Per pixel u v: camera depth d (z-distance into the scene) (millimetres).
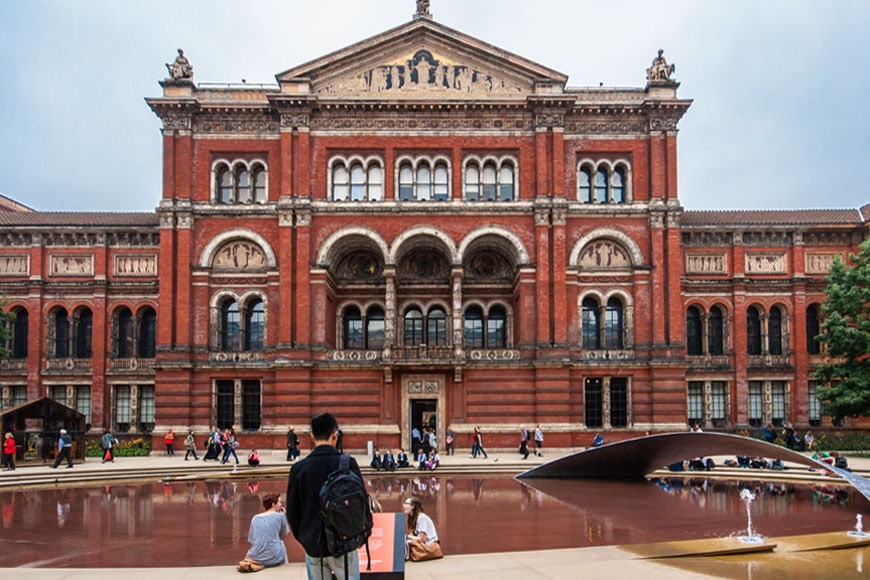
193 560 16297
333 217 47469
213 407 46500
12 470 35688
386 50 48781
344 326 51375
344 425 45969
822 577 13531
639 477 33375
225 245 48094
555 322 46531
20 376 52281
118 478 35000
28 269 53000
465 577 13141
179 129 47969
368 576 10758
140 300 52969
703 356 52625
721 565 14438
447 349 46312
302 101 47312
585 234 48062
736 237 53562
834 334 45844
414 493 28688
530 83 48625
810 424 53344
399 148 48500
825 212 55938
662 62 49062
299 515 8055
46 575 13188
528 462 40188
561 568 13914
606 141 48844
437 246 49969
